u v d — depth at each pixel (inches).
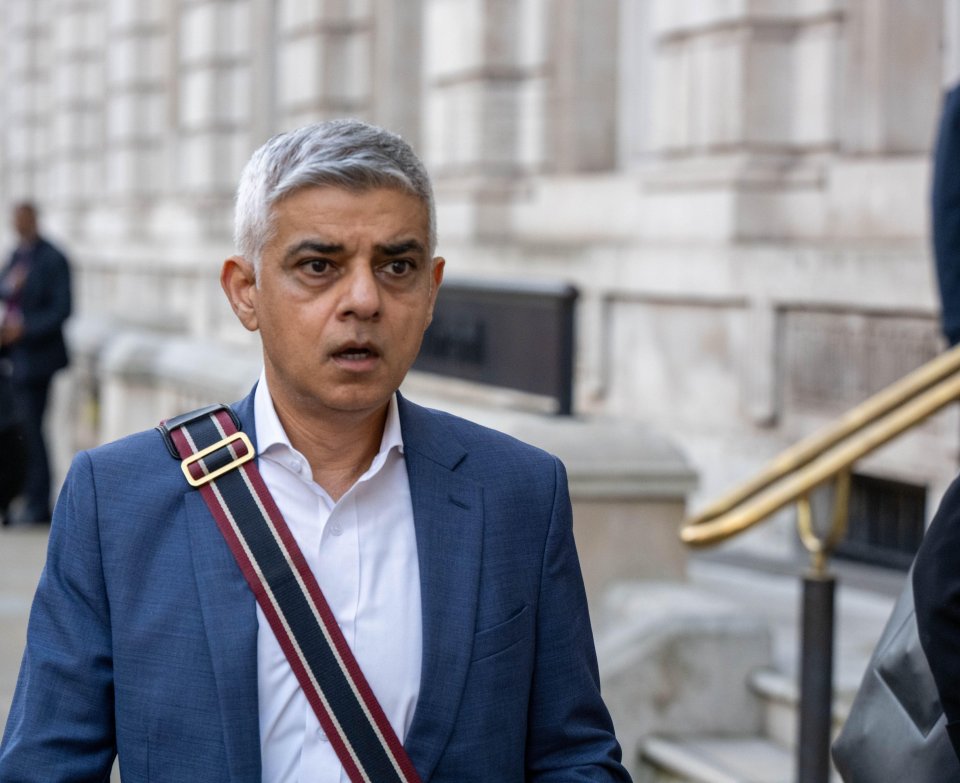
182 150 727.7
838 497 177.0
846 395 312.3
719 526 179.2
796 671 211.9
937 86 317.1
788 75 341.4
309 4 579.2
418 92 536.1
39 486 446.6
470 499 87.3
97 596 84.8
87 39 900.6
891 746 92.6
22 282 437.4
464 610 84.6
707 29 350.0
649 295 366.9
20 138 1036.5
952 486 90.7
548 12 426.0
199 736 81.8
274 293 83.0
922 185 304.2
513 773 85.7
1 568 374.3
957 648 87.0
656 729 209.2
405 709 83.9
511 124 438.3
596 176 399.5
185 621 83.0
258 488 85.3
